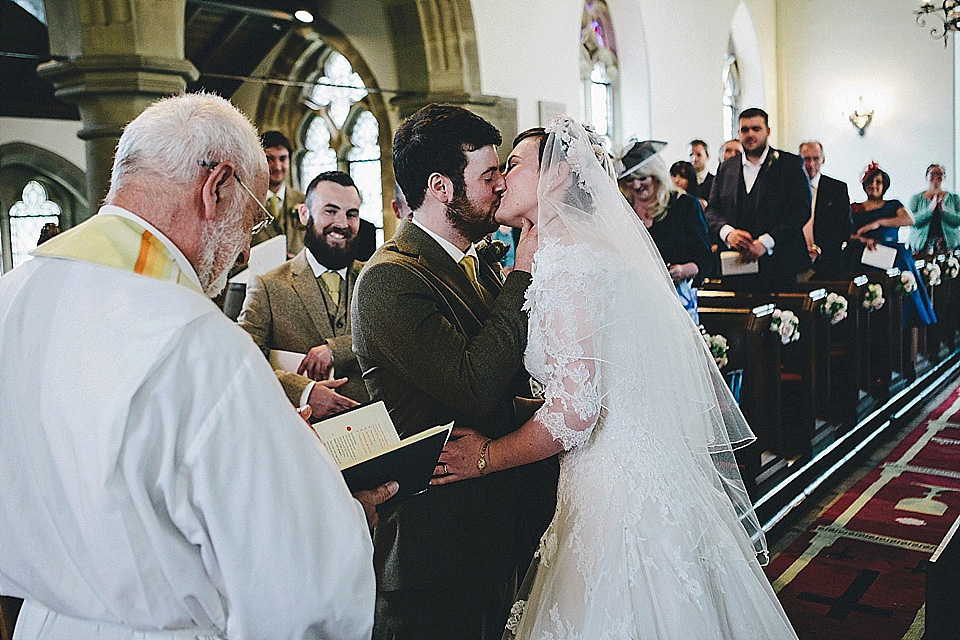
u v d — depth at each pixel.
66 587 1.43
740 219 6.73
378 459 1.83
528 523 2.55
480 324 2.31
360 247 4.29
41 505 1.43
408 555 2.32
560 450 2.23
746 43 13.05
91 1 4.50
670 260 5.69
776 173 6.57
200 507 1.35
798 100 13.66
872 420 6.59
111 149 4.61
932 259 9.36
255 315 4.02
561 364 2.13
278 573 1.38
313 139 6.52
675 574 2.13
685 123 11.07
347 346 3.91
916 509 5.00
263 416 1.40
